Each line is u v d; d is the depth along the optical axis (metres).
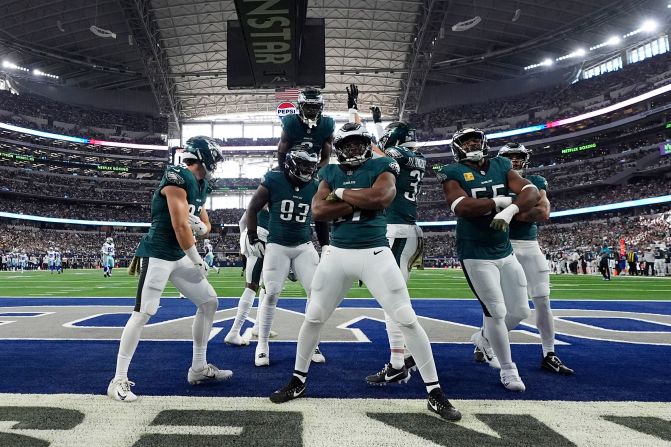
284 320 6.60
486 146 3.42
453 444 2.17
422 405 2.80
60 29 30.39
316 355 3.97
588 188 41.34
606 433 2.30
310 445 2.15
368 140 2.90
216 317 6.97
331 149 4.96
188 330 5.70
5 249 36.12
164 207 3.28
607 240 34.34
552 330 3.74
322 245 4.43
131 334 3.01
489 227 3.33
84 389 3.12
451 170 3.41
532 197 3.11
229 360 4.11
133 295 10.81
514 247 3.92
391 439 2.22
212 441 2.20
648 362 3.96
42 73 42.66
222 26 32.28
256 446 2.14
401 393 3.08
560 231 40.75
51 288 13.24
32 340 4.95
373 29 33.41
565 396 2.98
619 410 2.67
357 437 2.25
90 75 43.78
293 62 15.11
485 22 34.12
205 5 29.67
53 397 2.91
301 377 2.94
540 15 33.09
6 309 7.92
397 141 4.03
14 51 37.84
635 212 37.47
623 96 37.56
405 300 2.77
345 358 4.14
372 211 2.90
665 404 2.77
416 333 2.71
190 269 3.33
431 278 19.23
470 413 2.63
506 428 2.38
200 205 3.59
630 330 5.63
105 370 3.65
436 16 29.62
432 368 2.68
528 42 36.53
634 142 40.81
